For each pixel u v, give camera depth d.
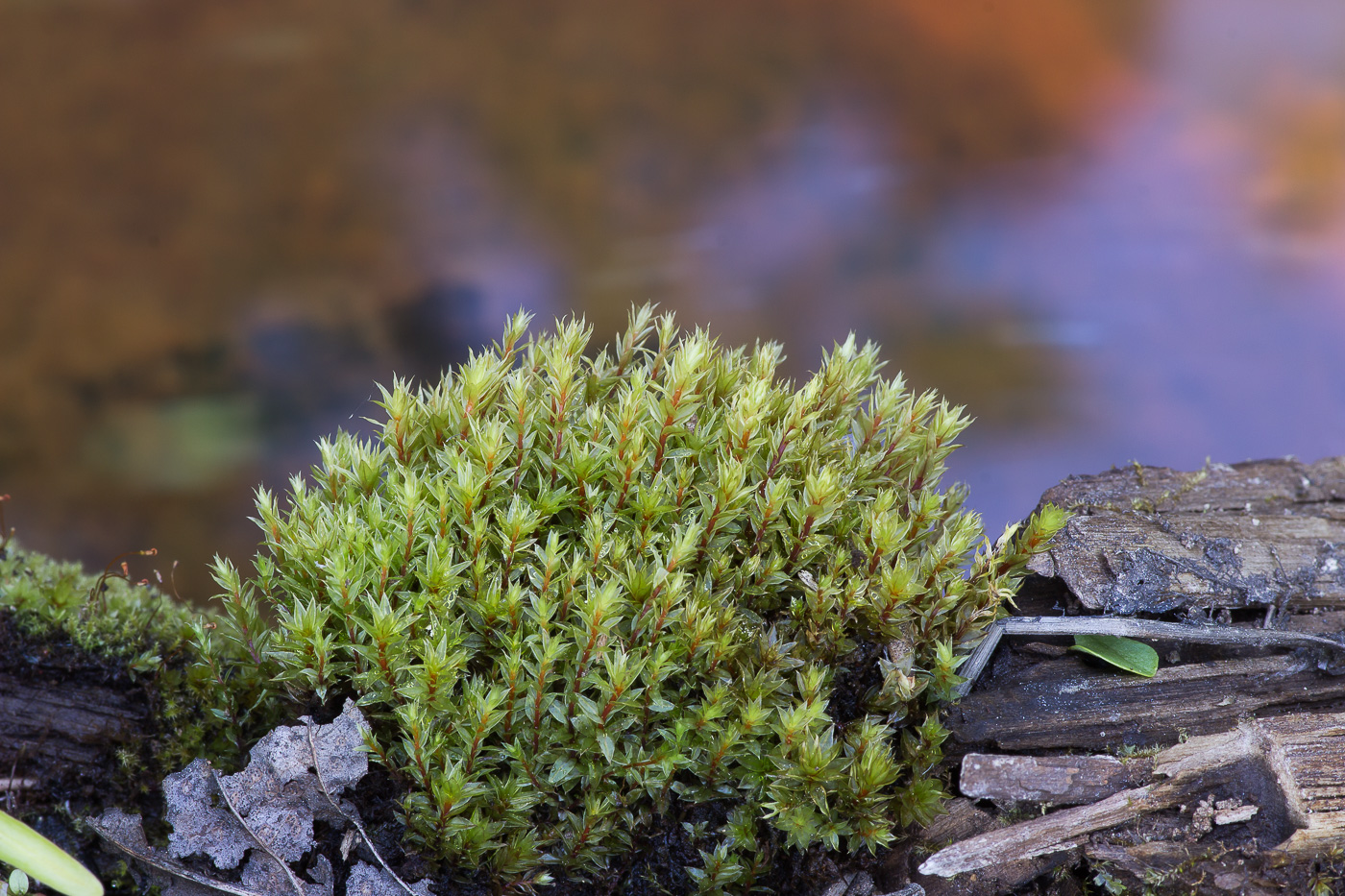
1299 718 0.58
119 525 0.94
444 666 0.57
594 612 0.57
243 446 1.02
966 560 0.59
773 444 0.59
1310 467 0.62
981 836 0.58
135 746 0.60
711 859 0.58
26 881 0.59
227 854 0.58
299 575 0.58
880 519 0.58
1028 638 0.60
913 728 0.59
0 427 1.02
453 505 0.58
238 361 1.12
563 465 0.58
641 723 0.58
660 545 0.58
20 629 0.60
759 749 0.58
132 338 1.13
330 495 0.59
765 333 1.21
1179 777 0.58
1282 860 0.58
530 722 0.58
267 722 0.59
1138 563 0.60
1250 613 0.60
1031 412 1.10
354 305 1.22
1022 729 0.59
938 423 0.60
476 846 0.57
